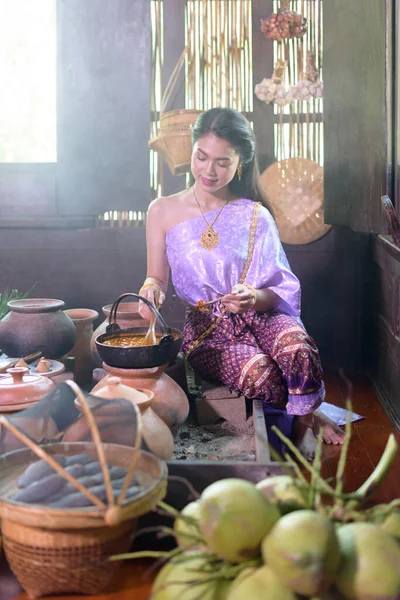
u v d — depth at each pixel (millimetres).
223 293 3012
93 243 4543
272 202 4422
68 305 4594
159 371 2502
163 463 1841
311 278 4488
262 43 4434
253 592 1427
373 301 4219
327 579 1393
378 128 3451
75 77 4453
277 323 2889
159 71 4508
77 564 1697
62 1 4402
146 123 4504
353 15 3744
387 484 2570
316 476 1528
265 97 4391
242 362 2828
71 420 2221
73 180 4523
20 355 2945
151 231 3119
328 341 4520
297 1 4422
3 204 4539
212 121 2873
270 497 1639
